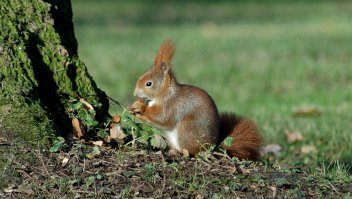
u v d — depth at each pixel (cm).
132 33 3303
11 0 1027
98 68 2431
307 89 2033
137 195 859
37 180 873
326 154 1352
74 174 885
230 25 3603
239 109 1803
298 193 877
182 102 1069
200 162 945
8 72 967
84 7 4288
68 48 1090
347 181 941
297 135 1484
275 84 2139
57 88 1020
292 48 2792
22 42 996
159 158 954
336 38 3059
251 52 2744
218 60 2578
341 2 4578
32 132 925
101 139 995
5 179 870
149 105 1120
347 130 1511
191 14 4062
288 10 4212
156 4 4512
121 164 922
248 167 955
